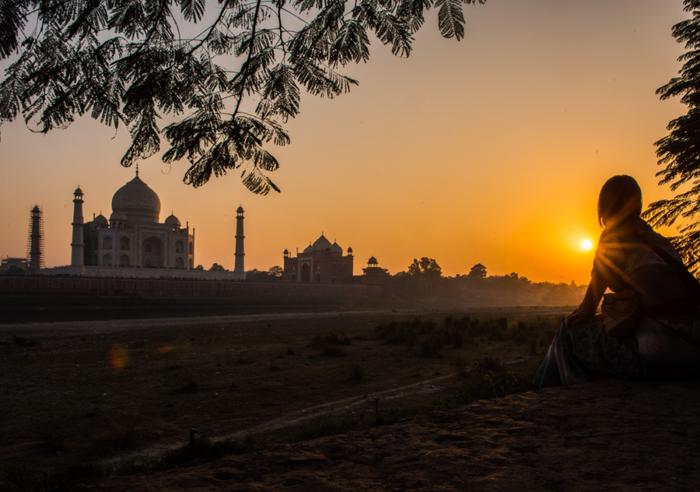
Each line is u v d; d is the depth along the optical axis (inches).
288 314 2974.9
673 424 80.4
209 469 66.2
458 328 1382.9
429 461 66.6
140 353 1079.6
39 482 327.3
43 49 99.0
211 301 3034.0
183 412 552.7
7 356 1039.0
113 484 64.6
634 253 108.3
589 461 65.6
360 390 645.9
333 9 104.7
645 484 58.2
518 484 58.7
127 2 98.7
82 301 2522.1
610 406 91.4
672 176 513.3
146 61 103.1
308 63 111.3
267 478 61.6
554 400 98.0
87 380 746.8
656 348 104.6
